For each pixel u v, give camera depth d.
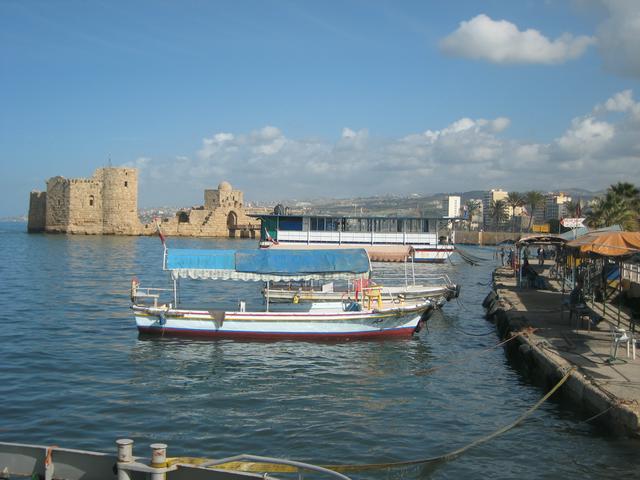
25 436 15.15
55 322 30.94
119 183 130.75
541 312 29.53
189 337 27.20
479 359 24.72
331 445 15.03
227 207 145.00
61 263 68.00
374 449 14.82
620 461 13.95
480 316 36.91
